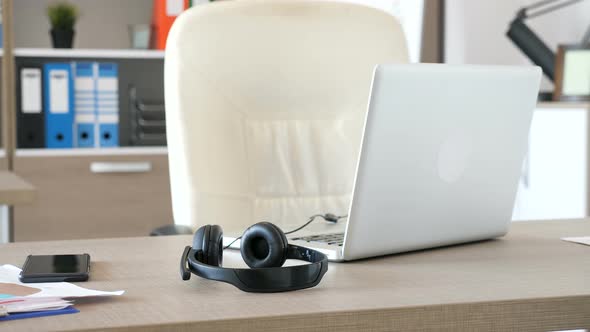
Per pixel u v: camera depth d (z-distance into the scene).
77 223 3.31
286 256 0.92
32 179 3.26
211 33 1.73
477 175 1.14
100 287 0.86
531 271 0.97
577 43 3.87
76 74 3.30
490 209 1.19
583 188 3.39
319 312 0.74
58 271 0.90
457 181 1.11
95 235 3.34
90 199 3.32
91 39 3.64
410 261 1.04
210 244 0.93
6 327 0.68
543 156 3.47
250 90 1.74
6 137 3.24
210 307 0.76
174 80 1.70
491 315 0.79
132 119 3.50
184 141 1.68
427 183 1.07
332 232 1.24
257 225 0.92
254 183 1.72
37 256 1.00
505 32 3.88
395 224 1.05
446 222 1.13
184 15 1.75
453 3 3.80
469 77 1.07
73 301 0.78
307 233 1.23
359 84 1.83
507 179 1.20
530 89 1.18
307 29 1.81
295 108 1.78
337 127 1.82
